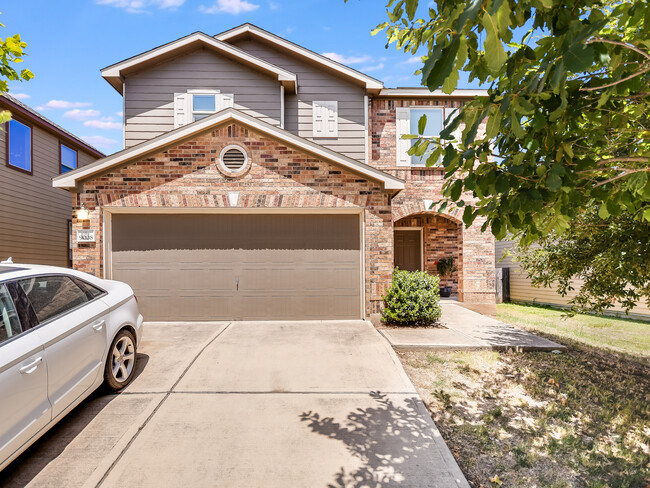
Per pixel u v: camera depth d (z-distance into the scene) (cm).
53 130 1247
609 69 231
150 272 767
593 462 334
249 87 1024
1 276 309
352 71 1034
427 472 298
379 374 485
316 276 786
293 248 785
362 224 785
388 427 361
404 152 1052
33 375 289
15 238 1105
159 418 369
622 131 274
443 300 1157
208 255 775
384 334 695
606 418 415
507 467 323
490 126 207
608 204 254
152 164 755
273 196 764
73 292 382
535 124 205
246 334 663
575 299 596
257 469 296
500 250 1514
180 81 1016
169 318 767
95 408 387
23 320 303
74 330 346
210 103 1023
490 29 143
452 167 239
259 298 779
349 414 384
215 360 527
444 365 556
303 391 434
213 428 353
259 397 417
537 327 860
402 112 1067
